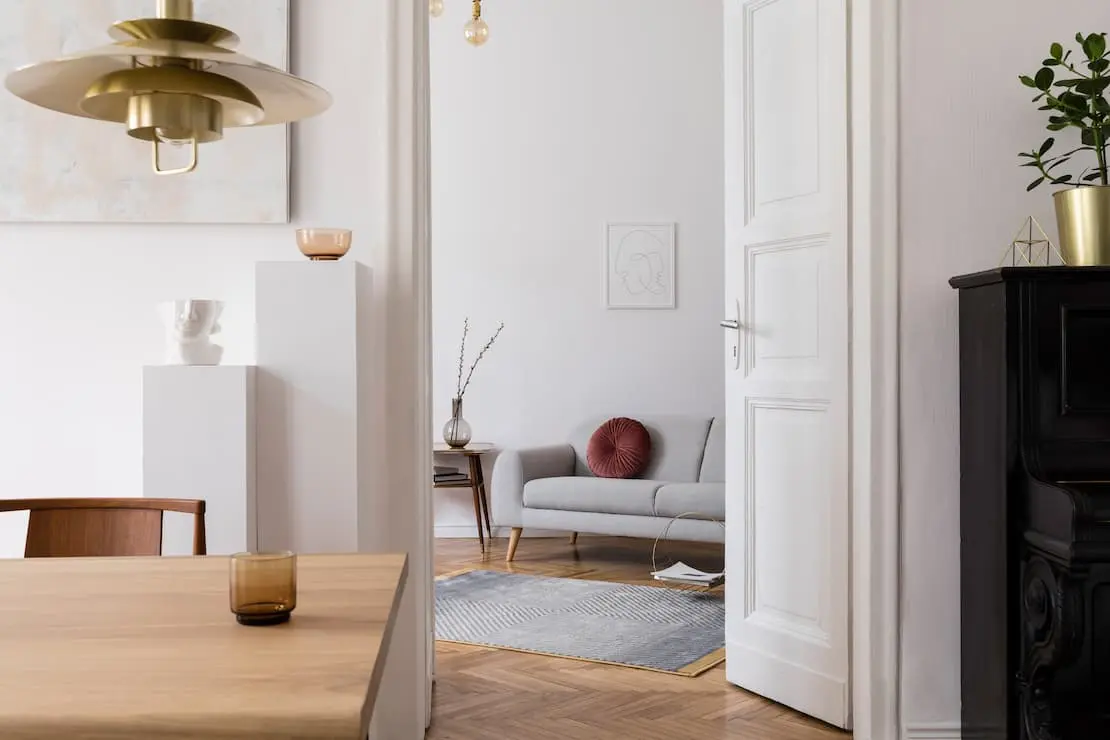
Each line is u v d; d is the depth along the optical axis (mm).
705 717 3533
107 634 1362
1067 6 3189
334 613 1474
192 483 2770
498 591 5629
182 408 2771
